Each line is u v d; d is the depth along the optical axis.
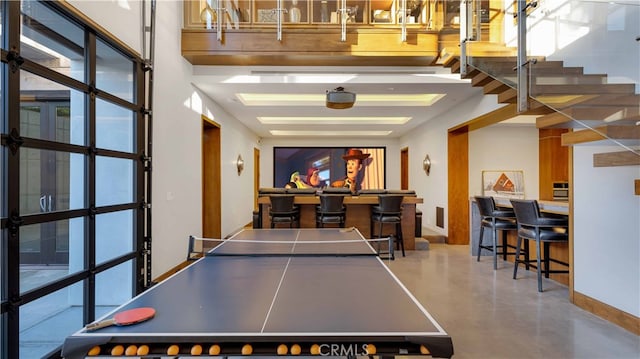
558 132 6.96
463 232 6.73
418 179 8.90
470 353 2.43
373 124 8.63
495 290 3.85
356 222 6.21
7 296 2.01
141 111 3.52
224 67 4.97
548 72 3.00
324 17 4.67
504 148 7.07
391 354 1.22
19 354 2.24
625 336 2.68
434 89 5.27
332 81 4.95
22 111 2.22
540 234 3.82
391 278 1.96
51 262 2.58
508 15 3.39
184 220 4.65
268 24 4.71
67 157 2.69
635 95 2.58
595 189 3.14
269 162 11.31
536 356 2.39
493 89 3.93
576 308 3.29
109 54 3.21
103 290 3.18
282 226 6.14
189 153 4.82
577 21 3.17
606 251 3.01
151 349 1.21
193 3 4.60
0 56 1.95
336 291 1.72
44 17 2.46
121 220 3.33
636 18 2.91
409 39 4.57
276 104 6.44
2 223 1.97
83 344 1.20
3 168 2.00
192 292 1.71
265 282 1.88
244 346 1.20
